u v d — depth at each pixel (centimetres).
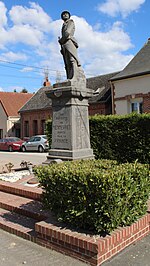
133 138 1003
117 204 385
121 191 394
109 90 2534
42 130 3275
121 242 397
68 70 775
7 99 4019
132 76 1919
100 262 361
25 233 457
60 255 393
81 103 764
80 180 397
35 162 1636
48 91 777
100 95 2561
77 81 750
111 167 465
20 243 441
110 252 376
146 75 1856
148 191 457
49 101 3253
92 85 2841
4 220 525
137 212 439
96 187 381
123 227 414
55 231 407
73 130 734
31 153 2419
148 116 965
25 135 3534
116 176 389
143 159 979
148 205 509
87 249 368
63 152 740
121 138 1038
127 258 375
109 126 1068
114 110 2081
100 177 379
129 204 418
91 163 520
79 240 376
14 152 2639
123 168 438
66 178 414
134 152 1002
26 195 639
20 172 941
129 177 406
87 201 398
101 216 388
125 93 1998
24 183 721
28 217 538
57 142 768
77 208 410
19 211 559
